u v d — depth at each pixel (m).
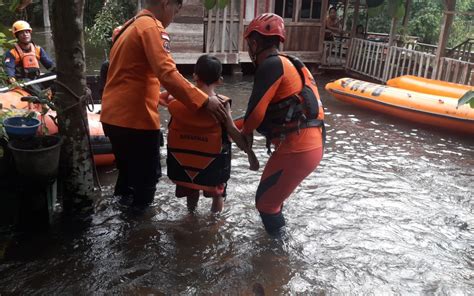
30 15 20.00
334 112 8.07
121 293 2.74
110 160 4.62
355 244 3.45
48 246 3.19
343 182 4.71
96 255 3.11
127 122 3.21
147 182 3.55
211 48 10.91
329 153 5.73
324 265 3.15
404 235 3.64
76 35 3.23
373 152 5.89
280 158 3.08
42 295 2.68
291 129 3.01
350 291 2.88
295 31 11.66
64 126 3.38
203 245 3.32
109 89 3.26
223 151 3.38
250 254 3.24
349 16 15.02
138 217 3.67
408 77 8.59
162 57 2.92
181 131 3.32
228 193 4.23
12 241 3.22
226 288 2.85
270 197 3.21
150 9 3.10
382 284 2.97
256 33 2.94
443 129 7.15
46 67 6.09
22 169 3.12
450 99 7.08
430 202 4.33
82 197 3.57
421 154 5.91
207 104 3.00
